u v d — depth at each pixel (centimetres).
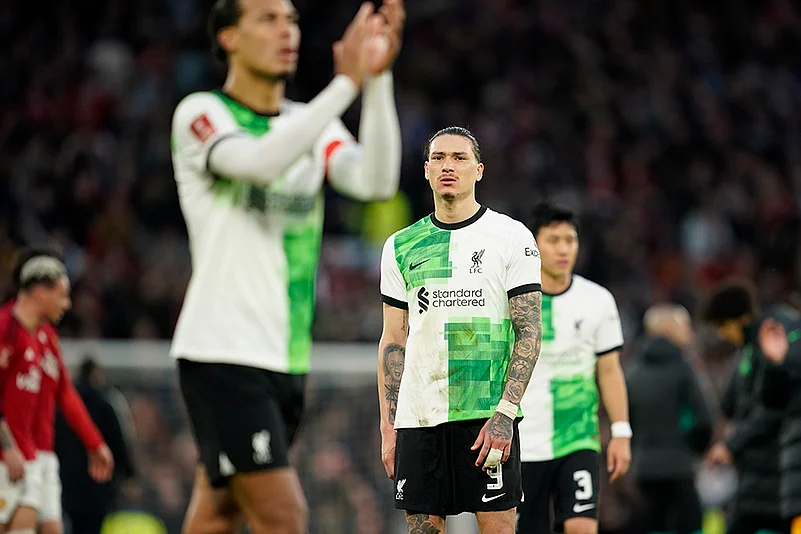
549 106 8775
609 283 6888
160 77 7606
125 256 6091
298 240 2195
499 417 1700
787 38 10125
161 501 4256
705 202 8331
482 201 7375
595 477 2509
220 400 2086
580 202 7700
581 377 2553
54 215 6381
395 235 1834
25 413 2839
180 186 2184
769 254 7888
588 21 9450
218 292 2112
